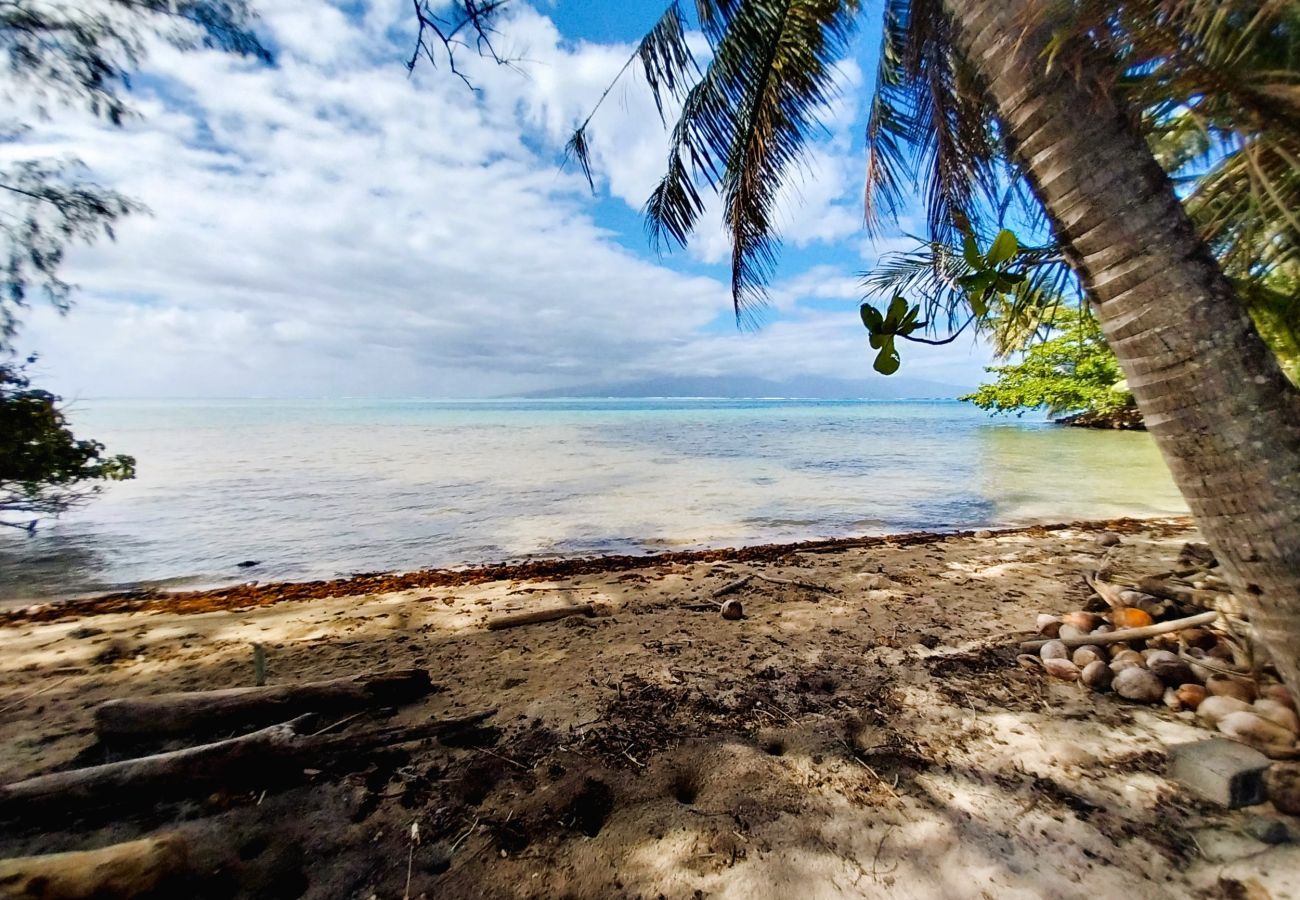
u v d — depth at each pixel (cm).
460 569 666
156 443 2362
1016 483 1293
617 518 969
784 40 464
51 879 163
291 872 192
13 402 671
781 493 1186
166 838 187
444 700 311
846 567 608
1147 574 537
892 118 521
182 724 271
